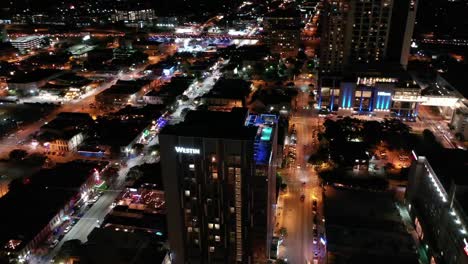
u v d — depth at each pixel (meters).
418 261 134.88
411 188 183.75
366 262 134.75
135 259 144.38
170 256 152.88
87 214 191.38
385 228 149.00
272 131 147.88
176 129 135.88
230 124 140.12
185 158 134.38
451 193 145.38
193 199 140.50
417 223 174.25
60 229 180.00
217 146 130.25
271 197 148.38
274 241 165.00
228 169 133.00
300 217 186.62
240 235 143.00
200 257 150.00
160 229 167.00
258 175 132.25
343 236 145.50
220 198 138.12
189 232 146.62
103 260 144.25
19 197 189.75
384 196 171.00
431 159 172.12
